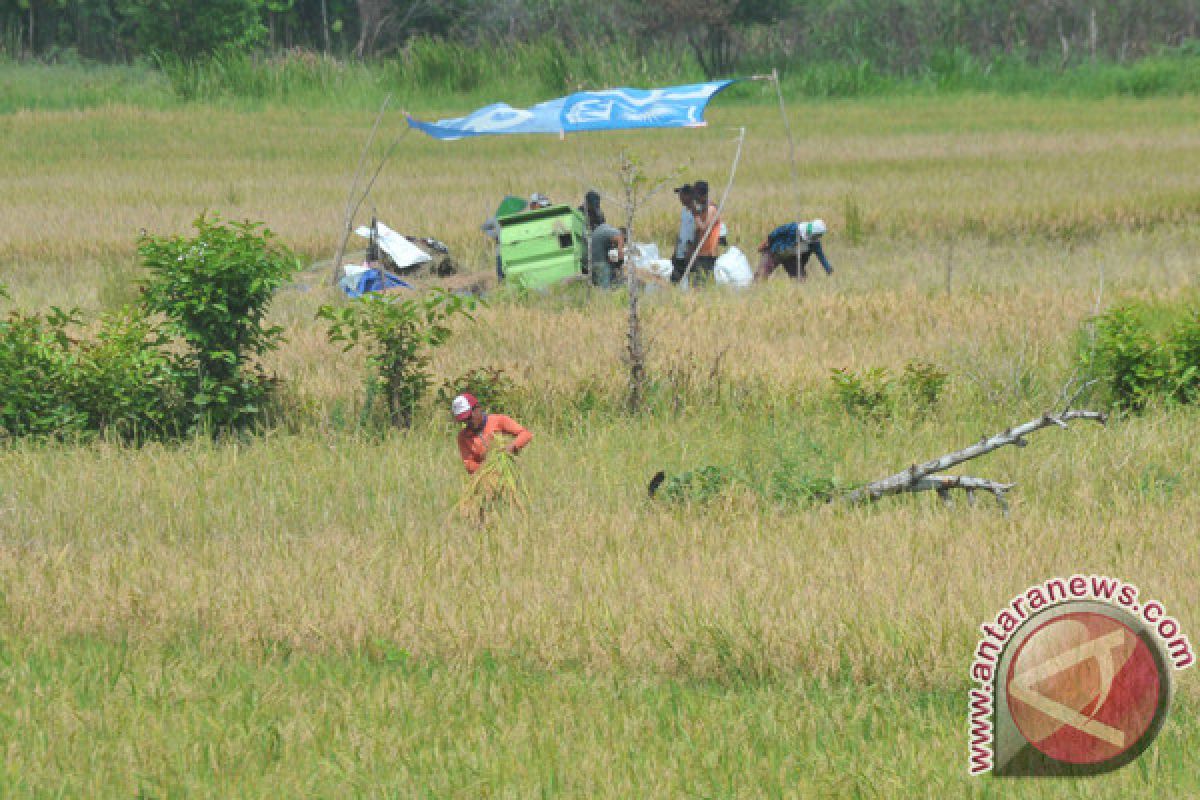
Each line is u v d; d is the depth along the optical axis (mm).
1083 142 151875
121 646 30062
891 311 65250
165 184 123688
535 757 24062
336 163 142375
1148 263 80312
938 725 25281
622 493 40812
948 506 38906
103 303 70250
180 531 38625
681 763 23812
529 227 72875
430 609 31406
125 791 23094
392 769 23734
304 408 52062
